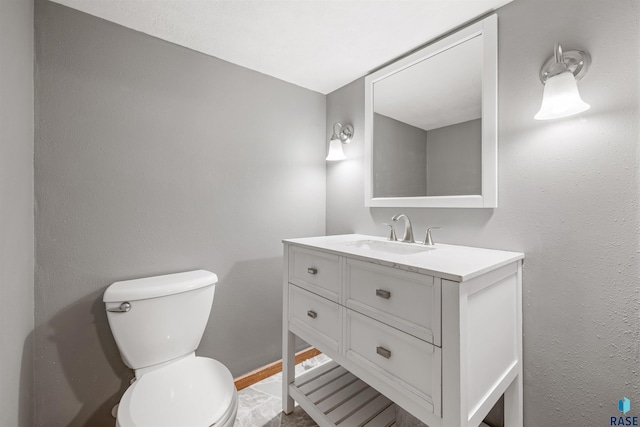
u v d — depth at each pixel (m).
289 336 1.45
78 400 1.23
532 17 1.09
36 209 1.13
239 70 1.66
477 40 1.25
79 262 1.22
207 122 1.55
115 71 1.29
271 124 1.80
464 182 1.30
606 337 0.95
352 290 1.10
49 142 1.16
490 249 1.22
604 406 0.95
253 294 1.74
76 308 1.22
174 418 0.88
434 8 1.18
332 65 1.67
